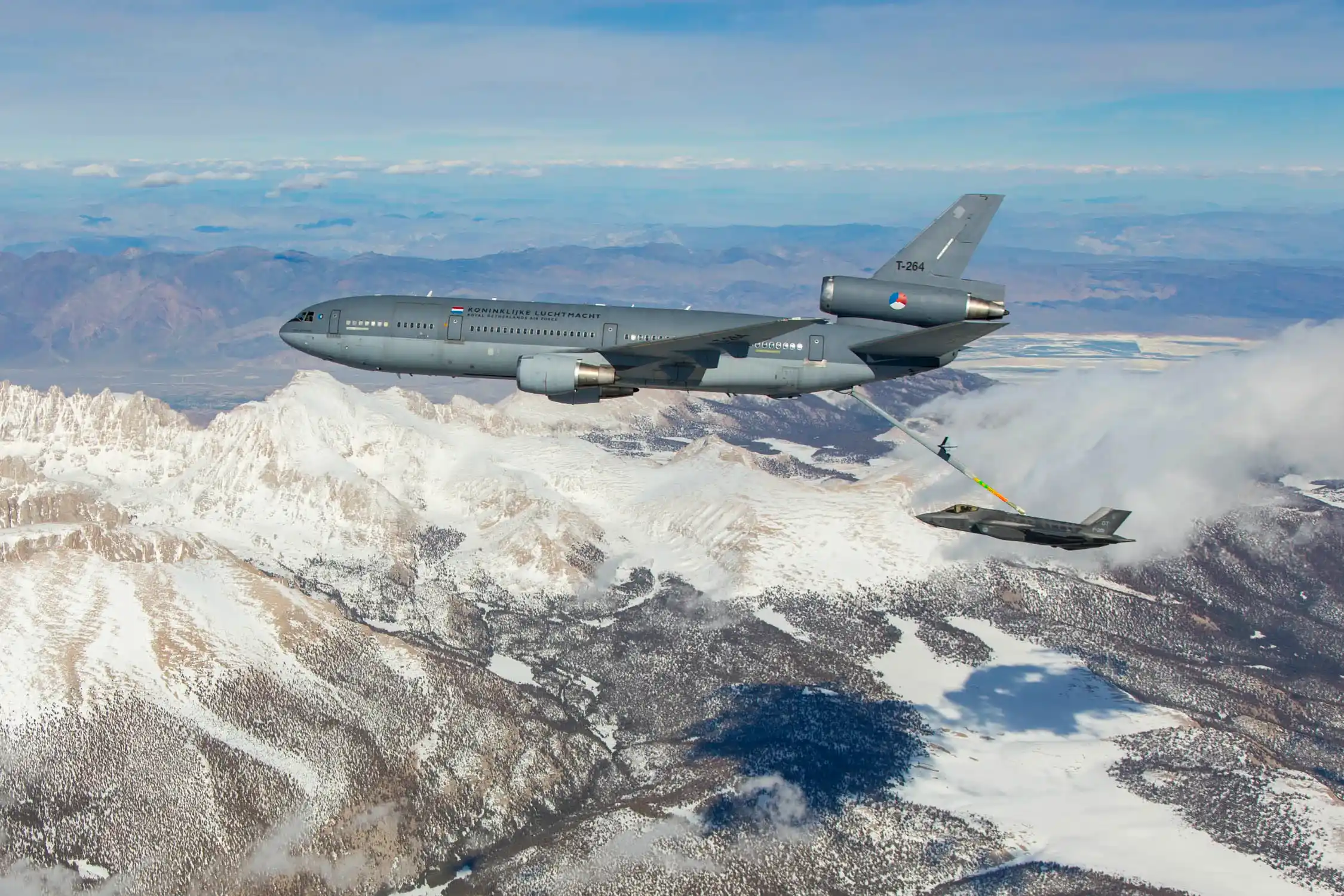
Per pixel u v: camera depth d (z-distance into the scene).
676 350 86.06
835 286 88.50
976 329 82.81
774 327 80.62
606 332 88.19
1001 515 78.19
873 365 88.69
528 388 85.69
